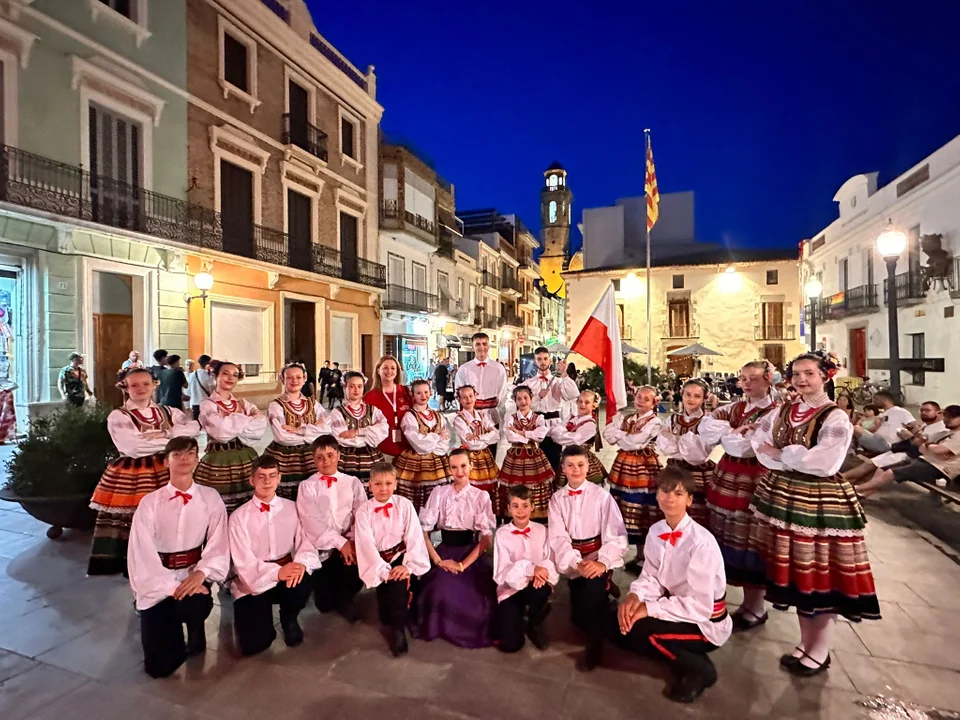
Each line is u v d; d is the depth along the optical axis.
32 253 10.96
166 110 13.81
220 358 15.57
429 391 5.05
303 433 4.66
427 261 27.11
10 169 10.53
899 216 16.28
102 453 5.30
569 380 6.41
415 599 3.75
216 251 14.93
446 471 5.00
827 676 3.11
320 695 2.97
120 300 13.12
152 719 2.78
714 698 2.91
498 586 3.52
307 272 18.25
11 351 10.94
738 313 28.03
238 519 3.51
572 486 3.89
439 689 3.02
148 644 3.12
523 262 45.75
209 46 15.05
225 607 4.03
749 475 3.74
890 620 3.72
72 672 3.18
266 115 17.05
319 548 3.77
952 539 5.23
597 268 30.34
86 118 11.90
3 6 10.46
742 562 3.67
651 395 4.72
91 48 12.05
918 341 15.47
